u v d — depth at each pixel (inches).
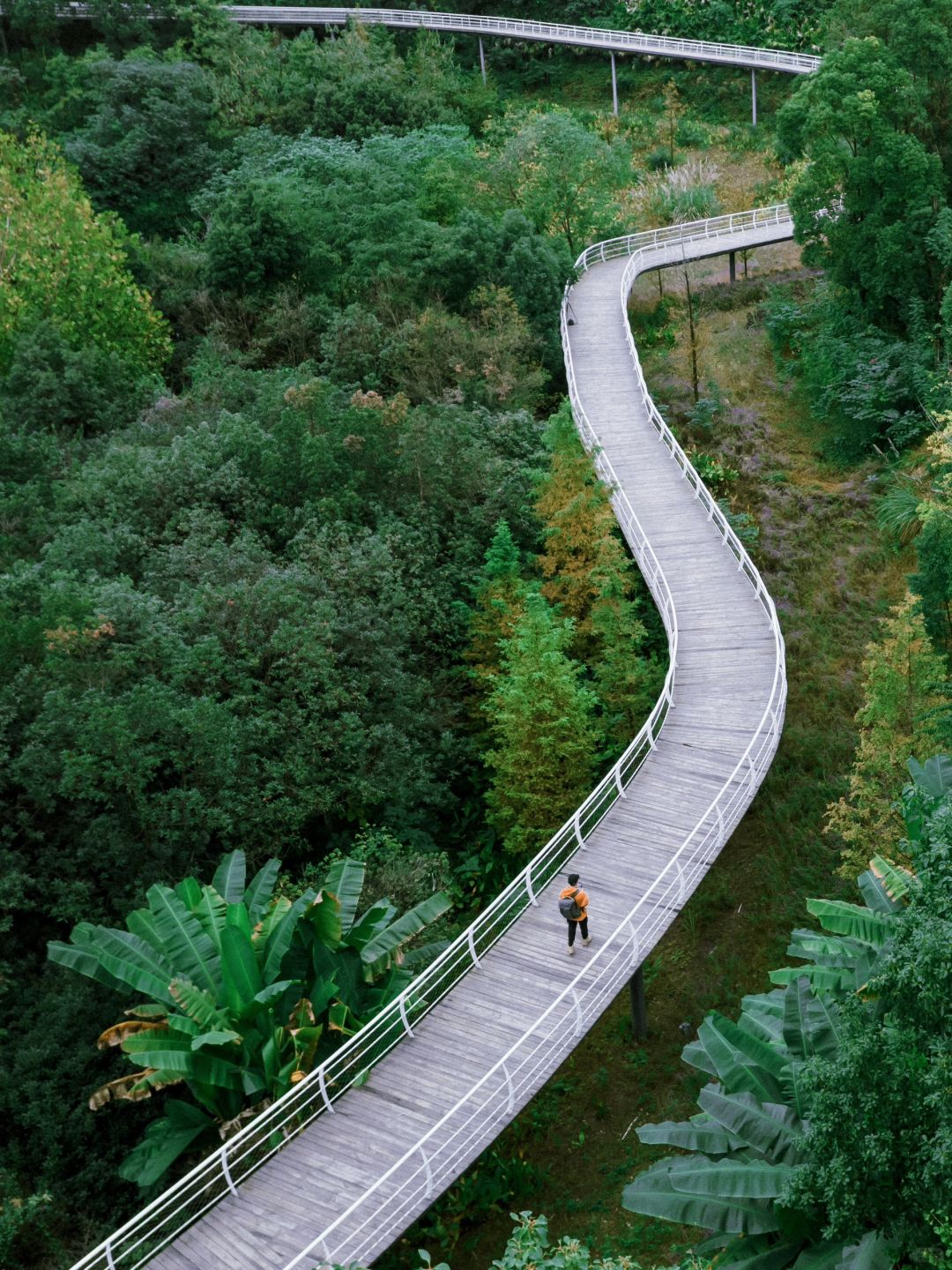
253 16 2425.0
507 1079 546.6
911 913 382.0
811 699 942.4
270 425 1099.9
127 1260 593.9
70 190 1347.2
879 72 1227.9
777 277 1636.3
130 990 641.6
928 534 780.6
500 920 713.6
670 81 2343.8
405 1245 600.1
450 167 1614.2
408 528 999.6
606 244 1716.3
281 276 1411.2
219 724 759.1
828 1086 370.9
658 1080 692.1
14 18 2202.3
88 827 738.2
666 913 658.8
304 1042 593.3
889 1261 369.7
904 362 1196.5
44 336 1178.6
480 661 954.1
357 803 839.7
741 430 1278.3
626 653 905.5
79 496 984.9
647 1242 588.1
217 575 896.3
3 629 781.9
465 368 1255.5
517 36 2437.3
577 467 1034.1
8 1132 656.4
